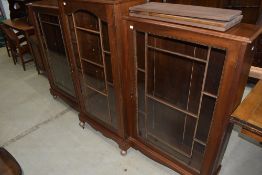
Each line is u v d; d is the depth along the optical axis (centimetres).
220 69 103
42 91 269
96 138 192
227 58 91
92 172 161
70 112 228
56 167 166
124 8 118
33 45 277
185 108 128
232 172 155
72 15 144
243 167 159
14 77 306
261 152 171
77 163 169
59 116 222
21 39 308
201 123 125
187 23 98
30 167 167
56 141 190
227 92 98
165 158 153
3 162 102
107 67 149
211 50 101
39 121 216
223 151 127
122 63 133
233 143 180
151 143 158
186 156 140
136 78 137
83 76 174
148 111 150
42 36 205
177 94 129
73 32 156
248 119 96
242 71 92
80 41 157
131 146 175
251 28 93
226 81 96
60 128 205
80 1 129
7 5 404
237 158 166
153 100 144
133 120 158
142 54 130
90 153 177
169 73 127
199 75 114
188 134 136
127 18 117
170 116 141
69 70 201
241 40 83
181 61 118
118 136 170
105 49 142
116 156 173
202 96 112
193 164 140
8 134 201
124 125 160
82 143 187
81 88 182
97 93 179
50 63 221
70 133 199
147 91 140
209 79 108
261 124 94
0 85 286
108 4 115
